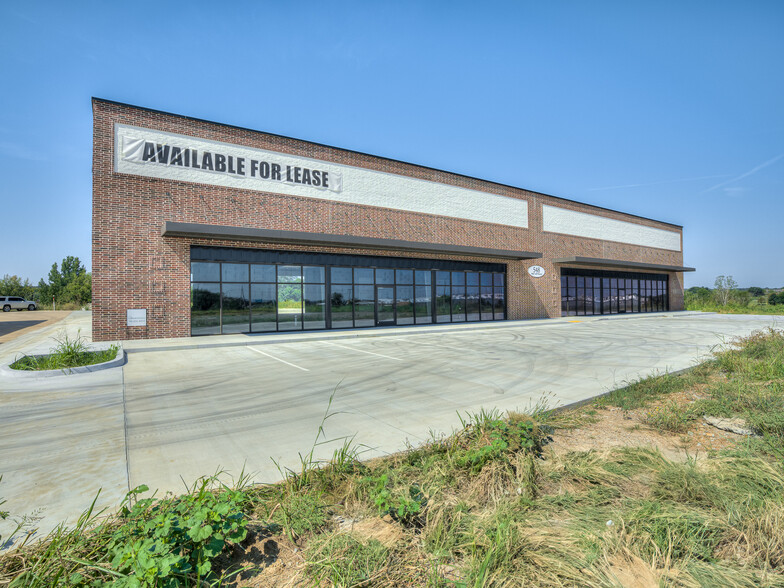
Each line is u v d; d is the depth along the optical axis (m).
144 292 15.80
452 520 3.34
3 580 2.59
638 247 37.97
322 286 20.31
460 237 25.44
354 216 21.23
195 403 7.16
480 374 9.58
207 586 2.61
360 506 3.69
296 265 19.52
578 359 11.70
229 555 2.96
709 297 51.72
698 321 28.34
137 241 15.73
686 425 5.78
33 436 5.48
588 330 21.12
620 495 3.86
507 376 9.34
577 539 3.07
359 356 12.41
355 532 3.24
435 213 24.36
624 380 8.78
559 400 7.16
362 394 7.76
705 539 3.13
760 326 23.67
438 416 6.33
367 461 4.59
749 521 3.17
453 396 7.57
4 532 3.23
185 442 5.27
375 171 22.06
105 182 15.18
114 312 15.27
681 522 3.27
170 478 4.23
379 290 22.27
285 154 19.17
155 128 16.16
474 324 23.92
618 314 35.22
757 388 6.99
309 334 17.81
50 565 2.62
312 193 19.91
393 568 2.81
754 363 9.04
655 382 8.09
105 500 3.77
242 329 17.94
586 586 2.63
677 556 2.98
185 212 16.66
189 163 16.80
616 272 35.72
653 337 17.64
